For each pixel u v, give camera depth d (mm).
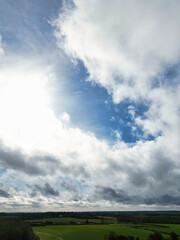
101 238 84625
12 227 68750
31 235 75062
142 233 94312
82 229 111188
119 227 120000
